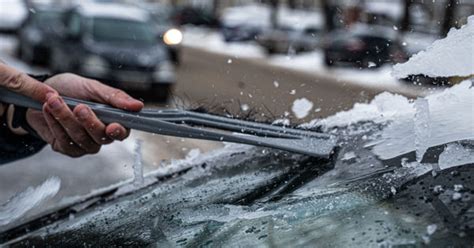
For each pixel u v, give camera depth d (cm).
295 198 143
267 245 125
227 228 137
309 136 169
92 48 1105
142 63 1025
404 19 511
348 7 1838
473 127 144
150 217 162
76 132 185
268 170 178
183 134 173
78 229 175
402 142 157
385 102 187
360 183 139
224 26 2728
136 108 181
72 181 523
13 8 1950
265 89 249
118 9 1323
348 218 124
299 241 122
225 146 210
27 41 1441
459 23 164
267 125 174
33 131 208
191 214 153
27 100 185
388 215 121
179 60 1330
